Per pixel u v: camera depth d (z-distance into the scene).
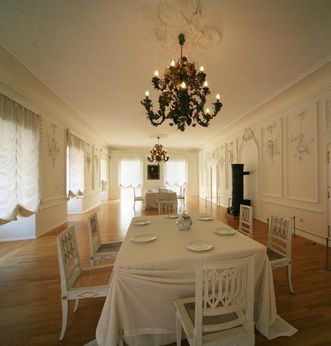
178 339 1.34
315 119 3.52
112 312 1.25
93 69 2.96
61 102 4.25
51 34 2.22
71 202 6.40
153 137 8.05
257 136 5.25
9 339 1.54
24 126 3.52
